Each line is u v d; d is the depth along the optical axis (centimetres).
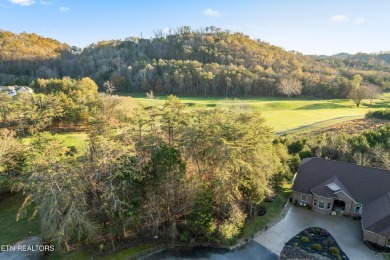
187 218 2988
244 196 3378
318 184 3578
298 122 7350
